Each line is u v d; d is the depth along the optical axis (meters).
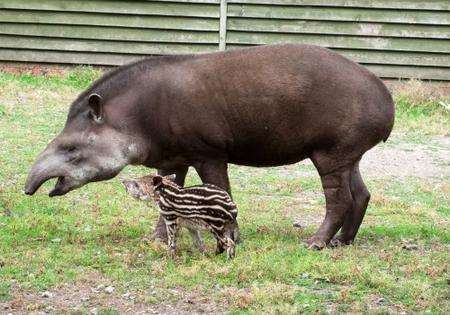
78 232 8.30
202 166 7.90
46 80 16.88
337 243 8.09
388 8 16.89
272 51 7.81
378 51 17.06
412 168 12.56
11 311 6.23
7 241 7.89
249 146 7.87
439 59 17.02
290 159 8.02
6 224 8.52
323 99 7.67
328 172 7.88
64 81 16.91
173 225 7.32
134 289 6.70
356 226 8.16
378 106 7.77
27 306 6.27
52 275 6.94
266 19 17.12
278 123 7.71
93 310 6.21
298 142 7.80
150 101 7.70
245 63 7.74
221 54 7.87
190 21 17.25
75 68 17.42
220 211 7.15
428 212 9.84
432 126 15.18
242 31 17.22
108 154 7.68
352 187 8.13
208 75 7.71
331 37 17.12
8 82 16.30
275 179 11.43
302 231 8.59
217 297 6.48
